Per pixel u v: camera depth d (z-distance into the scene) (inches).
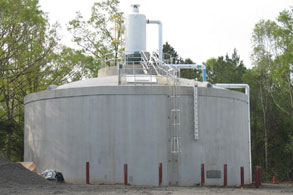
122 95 983.0
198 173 991.6
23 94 1797.5
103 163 975.0
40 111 1090.1
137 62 1208.2
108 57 2121.1
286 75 1850.4
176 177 976.3
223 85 1330.0
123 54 1230.3
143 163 966.4
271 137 2139.5
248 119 1168.8
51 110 1056.8
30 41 1587.1
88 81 1109.1
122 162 968.3
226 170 1007.0
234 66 2755.9
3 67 1549.0
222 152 1029.8
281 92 2095.2
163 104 986.1
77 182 992.9
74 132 1007.6
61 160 1021.8
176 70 1086.4
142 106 979.3
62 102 1034.1
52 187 831.1
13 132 1727.4
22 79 1726.1
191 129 998.4
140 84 1021.8
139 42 1228.5
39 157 1080.8
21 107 1825.8
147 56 1212.5
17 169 917.8
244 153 1120.8
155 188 880.9
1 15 1457.9
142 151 969.5
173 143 981.8
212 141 1017.5
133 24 1233.4
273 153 2124.8
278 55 2000.5
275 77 1870.1
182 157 983.6
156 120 978.1
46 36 1660.9
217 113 1034.7
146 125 975.0
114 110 980.6
